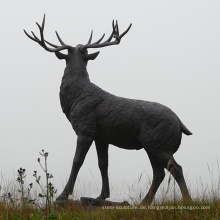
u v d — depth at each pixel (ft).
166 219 21.04
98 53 29.99
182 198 24.17
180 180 26.45
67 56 29.66
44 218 18.48
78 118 27.84
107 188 28.60
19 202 23.88
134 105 27.78
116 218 22.21
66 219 22.07
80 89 28.35
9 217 21.59
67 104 28.76
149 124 27.17
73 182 26.96
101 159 29.07
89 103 27.89
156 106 27.58
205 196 23.79
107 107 27.86
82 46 29.84
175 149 27.73
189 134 28.30
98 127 28.17
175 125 27.27
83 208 25.07
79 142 27.53
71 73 28.89
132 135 27.76
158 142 26.99
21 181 19.92
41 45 28.71
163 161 26.94
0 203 23.95
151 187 27.45
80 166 27.43
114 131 27.73
